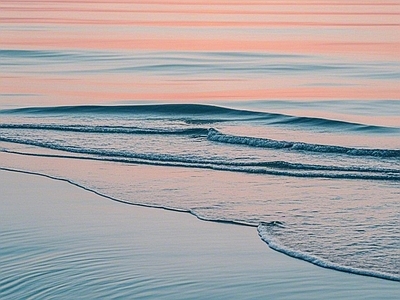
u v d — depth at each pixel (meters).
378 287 11.07
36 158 20.11
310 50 47.69
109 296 10.86
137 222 14.34
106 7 99.19
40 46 48.94
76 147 21.31
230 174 18.28
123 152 20.62
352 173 18.08
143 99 30.23
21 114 26.64
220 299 10.75
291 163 19.16
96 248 12.81
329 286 11.12
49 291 11.03
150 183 17.39
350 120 25.39
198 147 21.34
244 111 26.94
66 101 29.61
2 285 11.24
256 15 85.44
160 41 52.97
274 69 38.75
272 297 10.77
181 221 14.43
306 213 14.88
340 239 13.24
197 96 30.92
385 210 15.03
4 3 105.75
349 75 36.31
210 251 12.69
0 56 43.59
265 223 14.24
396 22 75.00
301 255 12.41
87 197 16.17
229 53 45.59
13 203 15.70
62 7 96.94
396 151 20.09
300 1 130.25
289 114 26.52
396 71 37.50
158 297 10.83
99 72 37.66
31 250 12.71
